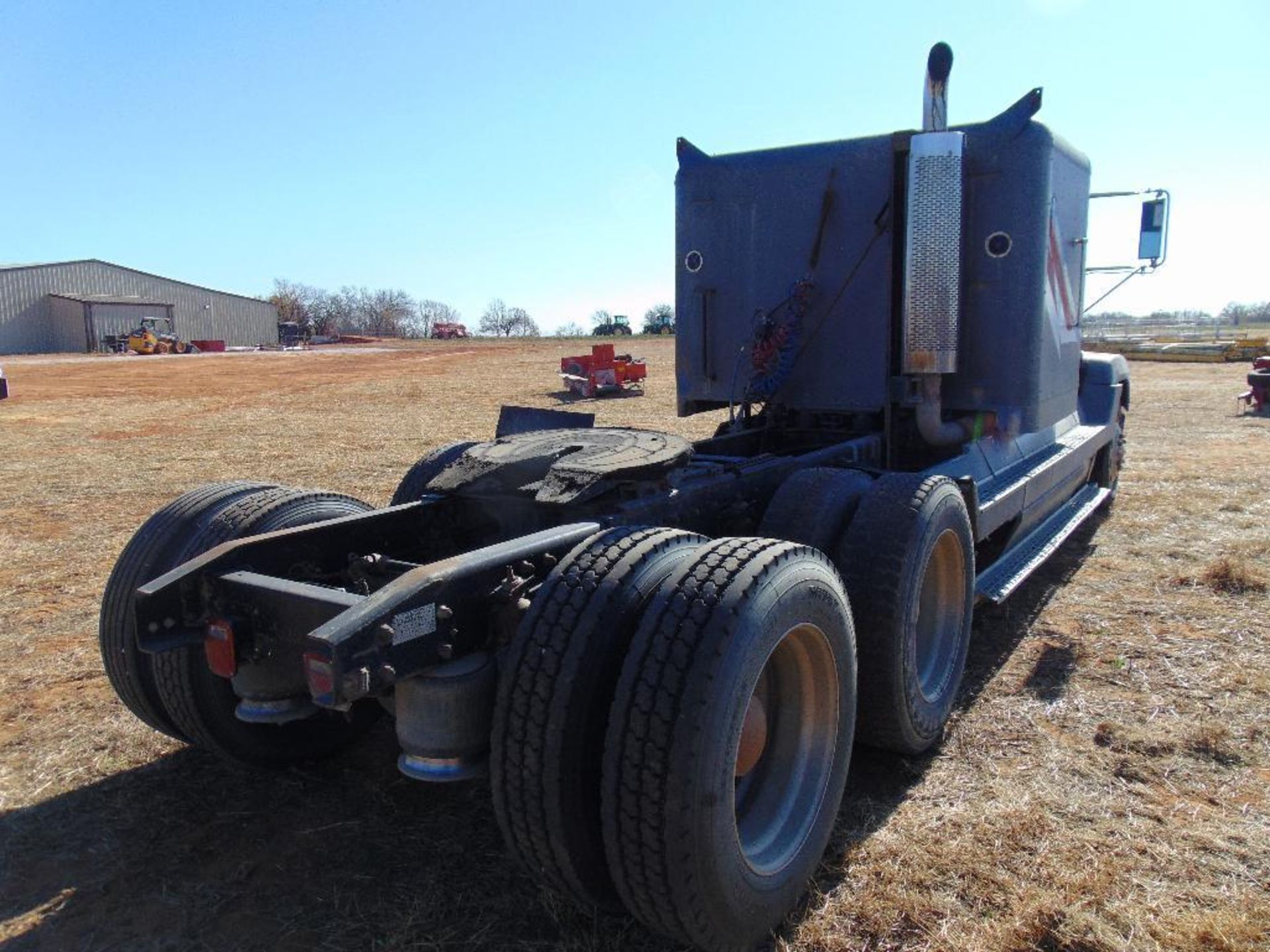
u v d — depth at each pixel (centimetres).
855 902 280
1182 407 1672
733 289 546
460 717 244
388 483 1018
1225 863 297
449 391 2592
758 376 521
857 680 319
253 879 299
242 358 4678
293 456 1280
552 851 239
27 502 936
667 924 237
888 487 367
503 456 356
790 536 362
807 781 286
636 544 262
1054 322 529
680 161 556
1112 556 665
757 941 257
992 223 482
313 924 277
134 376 3322
